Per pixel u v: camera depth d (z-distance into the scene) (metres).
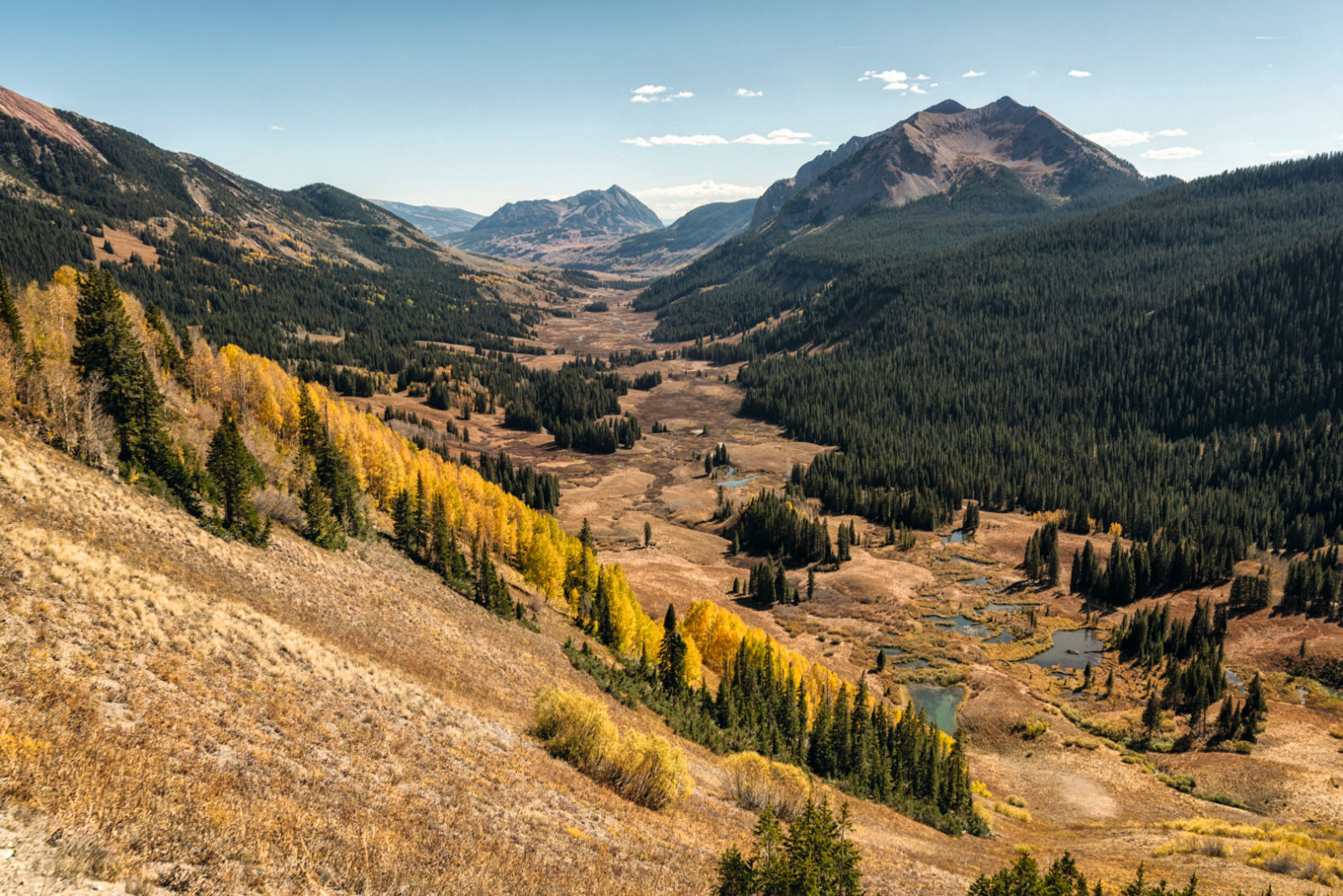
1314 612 108.38
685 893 23.94
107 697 20.80
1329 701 88.88
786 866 22.31
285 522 62.69
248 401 94.12
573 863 23.22
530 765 32.59
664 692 66.25
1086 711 91.75
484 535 92.31
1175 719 87.50
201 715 22.61
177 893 13.41
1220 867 44.66
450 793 25.30
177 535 44.19
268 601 40.97
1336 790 67.81
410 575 66.62
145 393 55.97
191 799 16.88
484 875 19.36
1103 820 67.31
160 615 28.92
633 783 36.03
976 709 92.44
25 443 45.19
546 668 56.41
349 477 73.38
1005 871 24.73
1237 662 100.25
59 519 36.06
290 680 29.27
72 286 88.88
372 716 29.48
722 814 39.16
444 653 47.56
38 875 12.02
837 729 65.12
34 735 16.66
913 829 52.59
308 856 16.66
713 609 91.44
